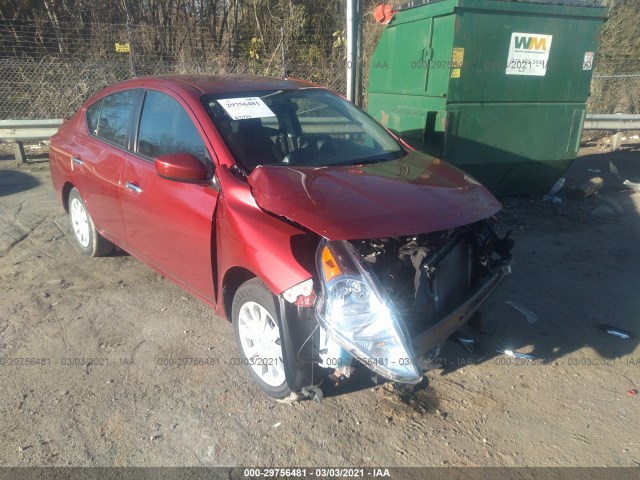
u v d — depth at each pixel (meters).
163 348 3.75
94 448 2.87
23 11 12.15
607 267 5.17
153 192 3.76
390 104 7.33
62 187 5.18
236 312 3.30
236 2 13.12
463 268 3.22
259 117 3.71
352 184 3.15
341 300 2.64
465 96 6.30
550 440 3.00
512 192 7.24
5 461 2.77
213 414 3.14
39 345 3.75
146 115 4.06
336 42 12.21
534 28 6.32
